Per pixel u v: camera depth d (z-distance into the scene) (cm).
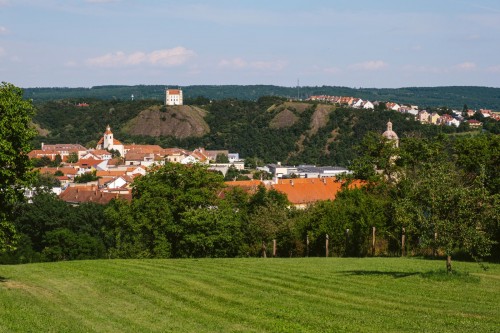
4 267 4512
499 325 2738
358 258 5628
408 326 2703
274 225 7638
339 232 7038
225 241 7112
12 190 3884
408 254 6556
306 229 7438
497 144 7112
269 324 2761
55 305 3225
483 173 4181
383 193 7856
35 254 11494
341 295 3403
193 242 6856
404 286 3681
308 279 3897
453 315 2927
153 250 6862
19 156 3941
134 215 6981
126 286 3709
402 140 8406
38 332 2633
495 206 3934
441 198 3978
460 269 4597
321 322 2778
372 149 8262
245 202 8525
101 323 2838
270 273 4162
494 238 5344
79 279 3975
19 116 3903
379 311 3012
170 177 7188
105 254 11694
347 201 7581
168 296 3428
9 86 3994
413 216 4084
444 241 3959
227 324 2789
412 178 7406
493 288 3656
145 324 2809
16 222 12762
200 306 3153
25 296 3431
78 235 11881
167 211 6900
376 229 6975
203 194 7150
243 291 3516
